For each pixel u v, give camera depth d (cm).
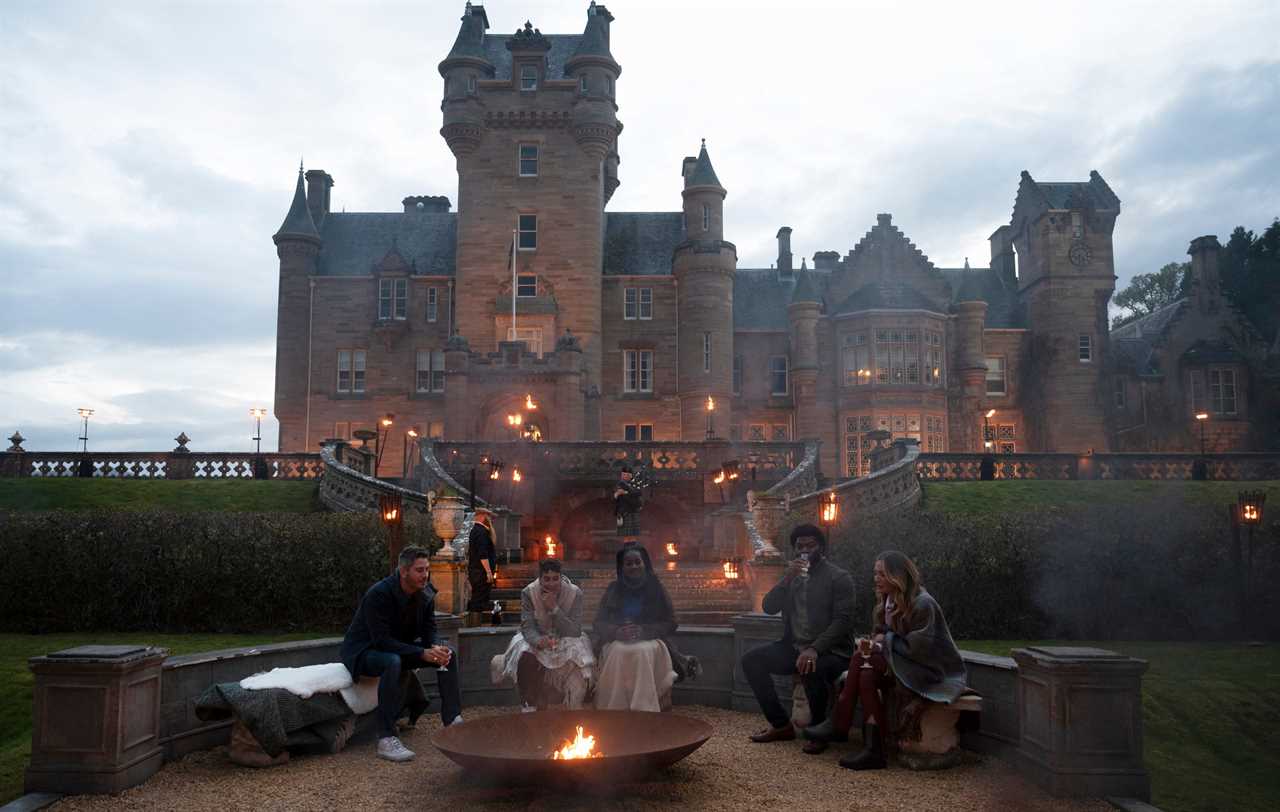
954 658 771
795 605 866
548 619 895
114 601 1655
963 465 3005
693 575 1956
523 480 2958
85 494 2698
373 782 731
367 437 3456
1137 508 1730
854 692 793
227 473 3014
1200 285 5412
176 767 768
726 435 4788
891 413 4909
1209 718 1145
